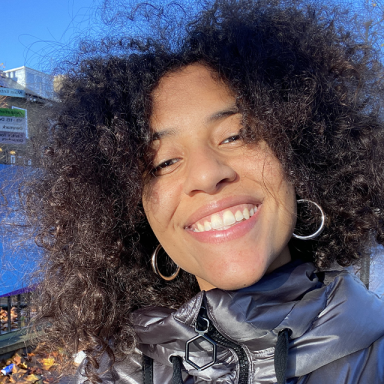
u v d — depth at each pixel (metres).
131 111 0.37
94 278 0.43
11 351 1.17
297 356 0.32
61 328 0.43
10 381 1.02
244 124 0.34
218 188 0.33
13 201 0.51
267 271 0.36
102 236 0.42
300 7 0.42
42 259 0.49
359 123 0.39
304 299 0.34
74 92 0.43
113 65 0.41
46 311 0.46
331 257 0.41
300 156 0.36
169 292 0.47
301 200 0.38
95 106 0.40
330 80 0.39
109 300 0.43
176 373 0.36
